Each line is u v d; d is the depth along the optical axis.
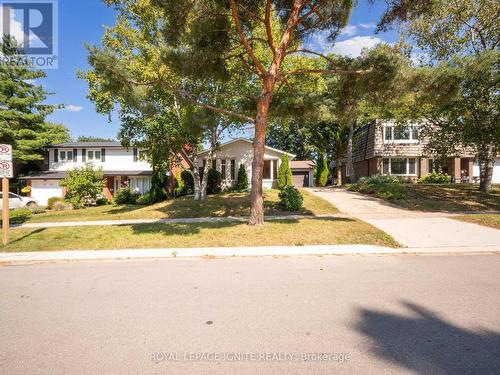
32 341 3.24
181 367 2.73
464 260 6.56
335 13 9.27
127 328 3.51
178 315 3.83
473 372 2.62
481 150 15.53
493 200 15.66
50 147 26.62
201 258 6.94
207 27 8.77
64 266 6.47
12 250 7.84
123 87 8.82
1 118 23.55
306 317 3.73
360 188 21.17
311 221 10.82
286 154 24.16
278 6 9.84
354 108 10.93
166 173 23.88
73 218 14.50
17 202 21.39
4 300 4.45
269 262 6.50
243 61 10.26
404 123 19.52
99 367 2.75
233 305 4.13
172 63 9.38
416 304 4.11
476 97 12.59
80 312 3.97
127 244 8.17
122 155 26.98
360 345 3.08
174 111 16.08
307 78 13.95
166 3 8.30
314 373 2.62
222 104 15.08
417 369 2.67
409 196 17.20
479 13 16.25
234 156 25.08
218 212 14.46
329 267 6.04
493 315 3.75
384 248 7.54
